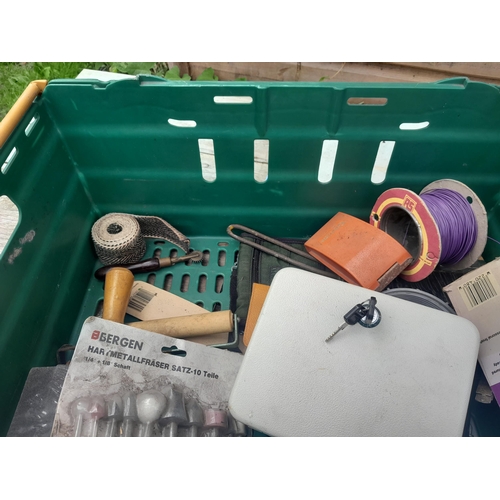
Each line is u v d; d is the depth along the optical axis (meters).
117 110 1.49
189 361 1.27
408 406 1.02
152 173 1.70
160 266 1.80
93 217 1.85
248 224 1.89
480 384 1.32
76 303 1.71
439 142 1.52
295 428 1.00
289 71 2.60
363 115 1.46
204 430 1.17
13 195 1.33
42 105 1.46
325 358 1.04
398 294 1.38
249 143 1.57
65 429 1.07
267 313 1.08
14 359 1.31
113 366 1.18
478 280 1.31
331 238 1.61
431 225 1.41
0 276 1.26
